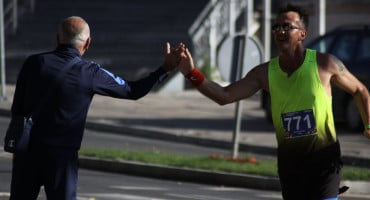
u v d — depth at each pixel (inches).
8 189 625.0
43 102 361.7
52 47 1632.6
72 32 369.1
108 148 876.6
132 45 1635.1
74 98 362.9
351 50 1031.6
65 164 362.3
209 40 1614.2
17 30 1663.4
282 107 352.2
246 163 759.1
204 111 1245.1
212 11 1643.7
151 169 751.1
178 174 738.2
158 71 369.1
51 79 362.3
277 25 351.6
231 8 1643.7
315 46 1067.3
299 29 350.3
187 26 1673.2
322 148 350.3
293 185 354.9
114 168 768.9
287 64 352.5
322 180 350.9
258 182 698.2
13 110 368.5
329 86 352.5
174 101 1360.7
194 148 954.7
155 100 1366.9
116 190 650.8
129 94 370.3
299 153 350.9
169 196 629.9
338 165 354.0
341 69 353.7
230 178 712.4
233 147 800.9
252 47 779.4
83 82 363.6
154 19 1691.7
